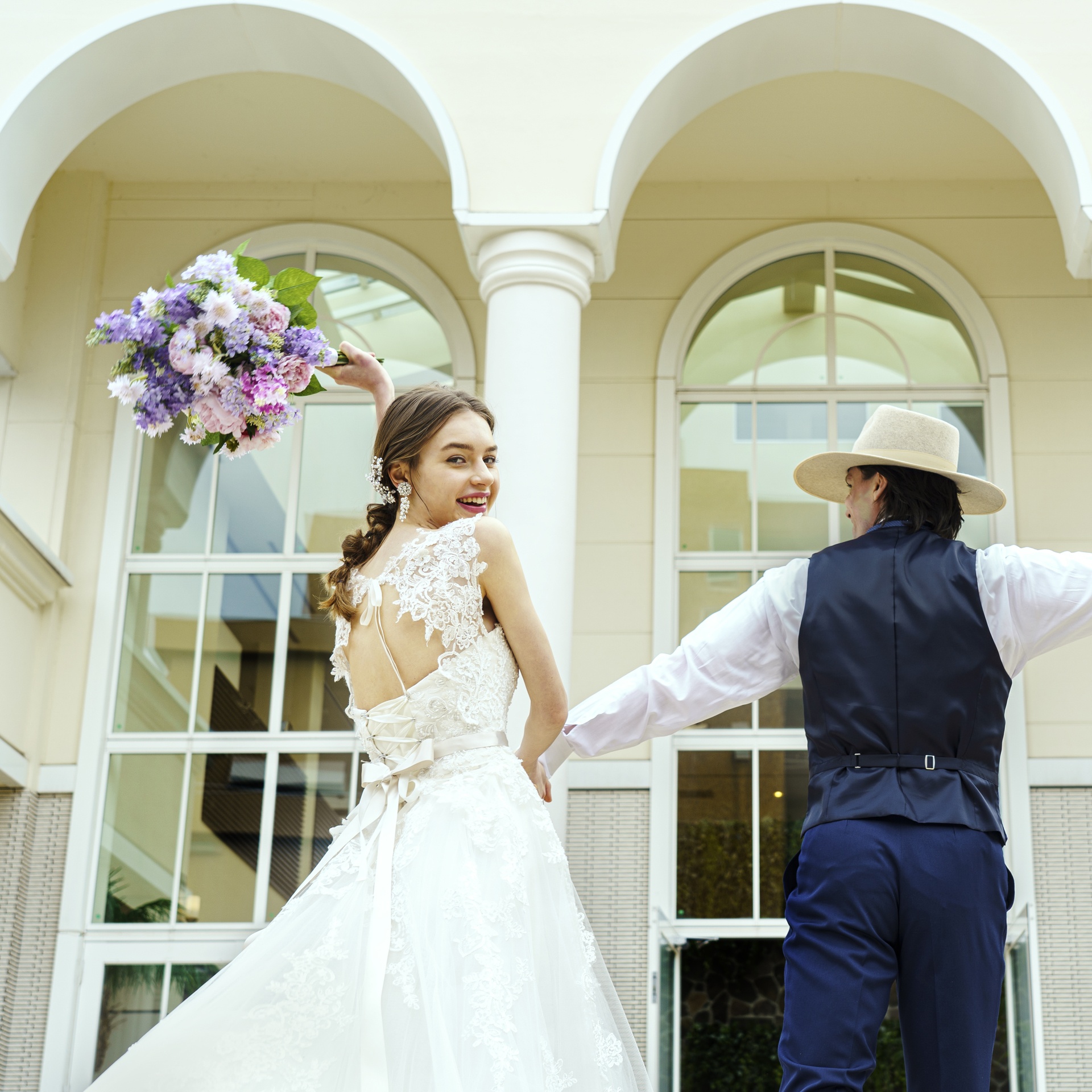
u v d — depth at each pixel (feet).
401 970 7.47
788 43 27.63
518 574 8.73
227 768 31.76
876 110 32.55
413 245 35.40
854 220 34.63
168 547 33.40
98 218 35.22
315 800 31.50
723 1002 30.78
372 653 8.63
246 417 9.12
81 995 30.01
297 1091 7.18
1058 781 29.73
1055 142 26.23
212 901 30.91
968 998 8.67
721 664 10.02
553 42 27.30
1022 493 32.17
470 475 9.07
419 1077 7.13
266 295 9.20
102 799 31.40
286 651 32.55
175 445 34.09
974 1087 8.57
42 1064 29.40
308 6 27.50
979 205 34.53
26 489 32.89
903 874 8.80
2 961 29.76
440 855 7.93
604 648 31.94
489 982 7.40
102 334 8.93
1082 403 32.76
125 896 30.89
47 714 31.78
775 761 30.99
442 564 8.56
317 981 7.52
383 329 34.96
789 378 33.88
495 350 26.07
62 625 32.42
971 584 9.50
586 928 8.39
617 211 27.20
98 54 27.66
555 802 28.02
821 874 8.98
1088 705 30.25
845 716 9.38
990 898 8.85
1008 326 33.50
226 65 29.12
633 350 34.01
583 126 26.73
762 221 34.86
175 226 35.70
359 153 34.94
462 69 27.22
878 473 10.39
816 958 8.78
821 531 32.78
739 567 32.63
